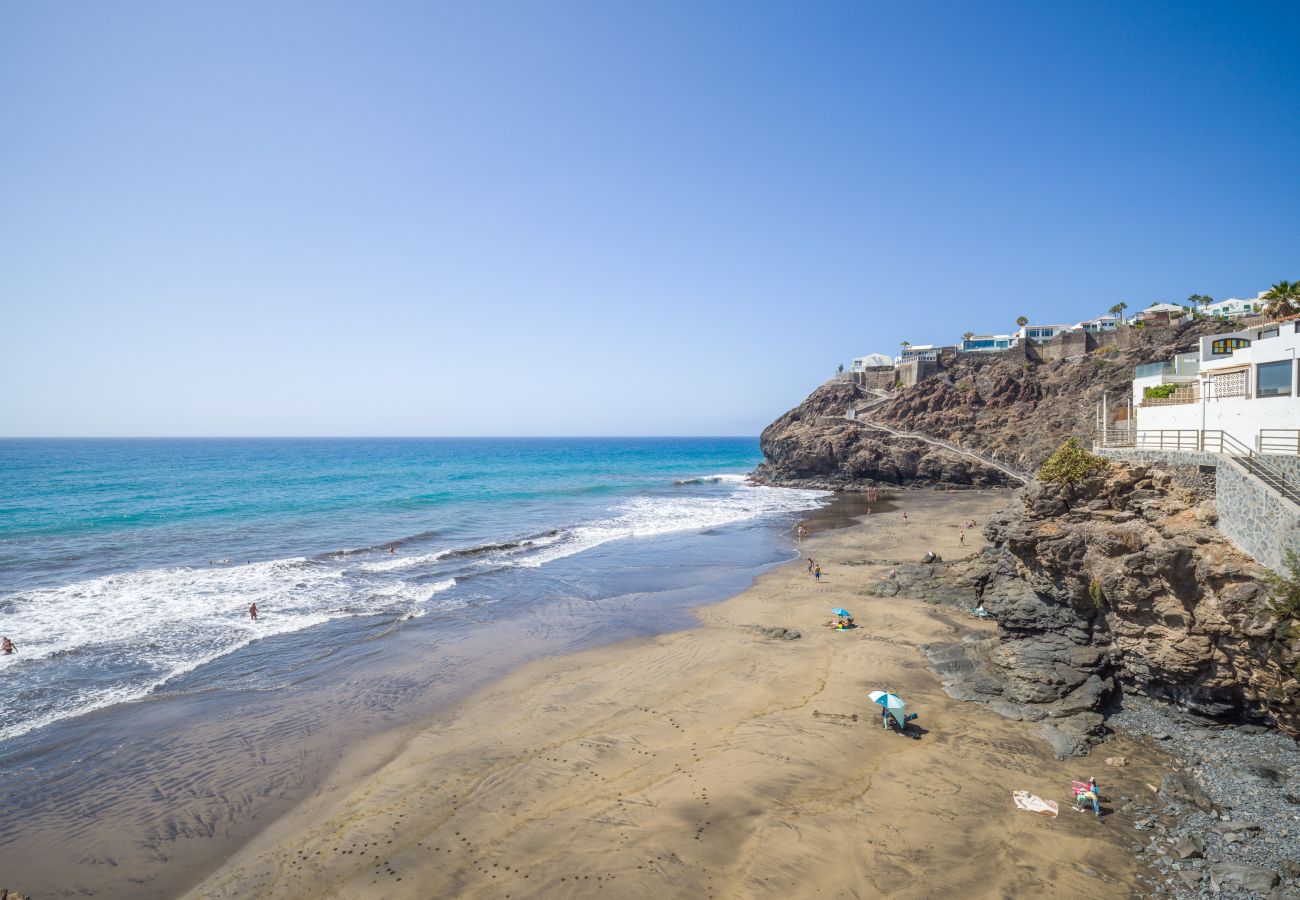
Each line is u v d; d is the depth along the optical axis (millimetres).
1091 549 22859
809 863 14367
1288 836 14570
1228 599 18250
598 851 14820
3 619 30469
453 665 26578
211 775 18281
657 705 22781
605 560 47219
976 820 15797
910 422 102875
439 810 16469
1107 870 13977
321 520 62156
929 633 29969
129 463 143750
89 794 17297
